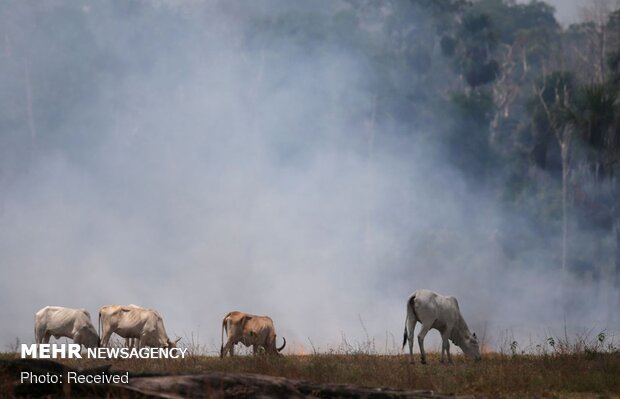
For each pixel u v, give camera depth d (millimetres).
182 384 9688
